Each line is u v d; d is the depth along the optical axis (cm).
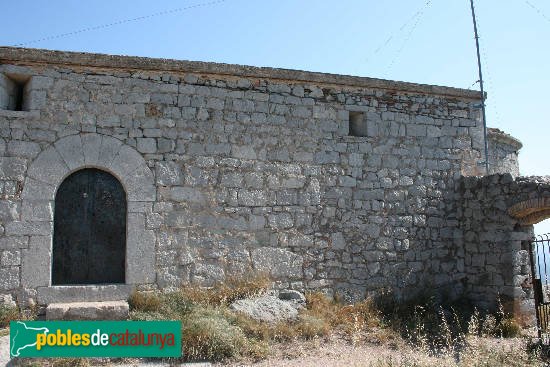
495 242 996
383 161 1020
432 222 1047
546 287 1031
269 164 931
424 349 720
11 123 796
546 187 919
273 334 768
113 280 827
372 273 980
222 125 909
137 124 859
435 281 1030
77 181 829
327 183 969
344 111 1002
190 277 853
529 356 676
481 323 922
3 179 781
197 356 675
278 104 952
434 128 1077
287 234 927
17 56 800
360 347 763
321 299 911
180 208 863
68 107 827
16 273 769
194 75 902
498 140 1380
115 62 848
